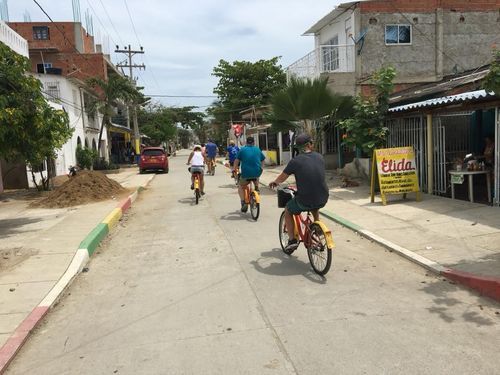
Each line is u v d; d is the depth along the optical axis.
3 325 4.91
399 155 11.45
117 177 26.84
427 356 3.97
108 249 8.59
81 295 6.01
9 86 8.74
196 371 3.87
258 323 4.79
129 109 47.97
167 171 30.56
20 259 7.47
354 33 19.91
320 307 5.18
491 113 14.01
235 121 46.56
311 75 21.61
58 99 25.94
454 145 14.15
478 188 12.75
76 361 4.18
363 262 6.96
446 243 7.48
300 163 6.34
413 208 10.63
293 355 4.07
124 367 4.01
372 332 4.48
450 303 5.20
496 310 4.96
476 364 3.82
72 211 12.50
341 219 10.02
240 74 44.75
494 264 6.20
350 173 17.89
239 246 8.23
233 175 15.31
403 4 19.98
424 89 16.56
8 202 15.44
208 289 5.96
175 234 9.62
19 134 8.84
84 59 42.12
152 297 5.78
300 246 8.04
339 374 3.72
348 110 15.11
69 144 28.12
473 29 20.56
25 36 42.53
